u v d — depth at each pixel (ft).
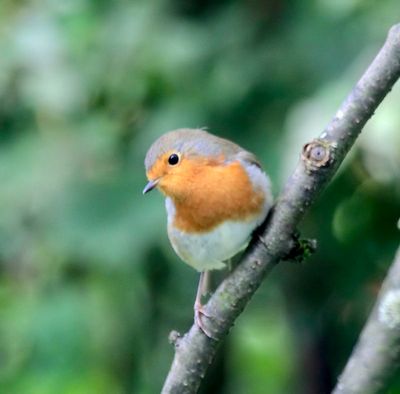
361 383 16.80
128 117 35.29
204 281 27.43
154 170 27.40
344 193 34.94
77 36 34.94
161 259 35.81
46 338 36.11
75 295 36.40
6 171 34.88
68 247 33.60
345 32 32.48
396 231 35.12
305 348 37.73
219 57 34.06
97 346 37.01
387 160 33.45
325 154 19.95
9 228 35.60
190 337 22.06
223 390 40.29
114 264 33.81
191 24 34.88
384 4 32.48
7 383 37.99
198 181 26.02
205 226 25.98
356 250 35.47
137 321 37.09
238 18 34.47
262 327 41.88
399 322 16.61
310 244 21.17
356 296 35.76
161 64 34.12
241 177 25.53
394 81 19.36
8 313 37.40
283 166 30.96
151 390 38.11
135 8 34.91
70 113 35.24
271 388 43.47
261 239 21.16
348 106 19.70
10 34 36.06
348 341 36.81
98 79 34.63
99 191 34.01
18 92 35.58
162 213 33.17
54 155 34.81
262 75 33.40
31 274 38.11
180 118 33.71
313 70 32.55
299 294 36.91
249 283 21.39
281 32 33.81
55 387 37.58
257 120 33.14
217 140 26.91
